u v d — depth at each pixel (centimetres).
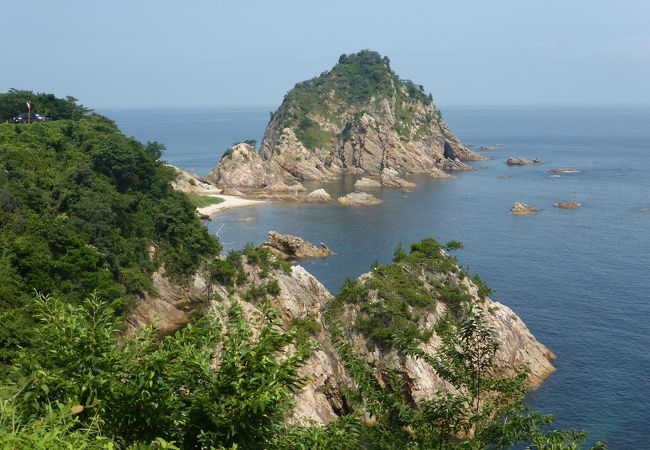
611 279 10281
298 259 12088
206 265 9088
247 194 19912
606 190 19862
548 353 7175
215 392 1647
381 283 6600
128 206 8994
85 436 1431
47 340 1702
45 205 7562
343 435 1906
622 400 6156
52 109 13012
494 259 11631
